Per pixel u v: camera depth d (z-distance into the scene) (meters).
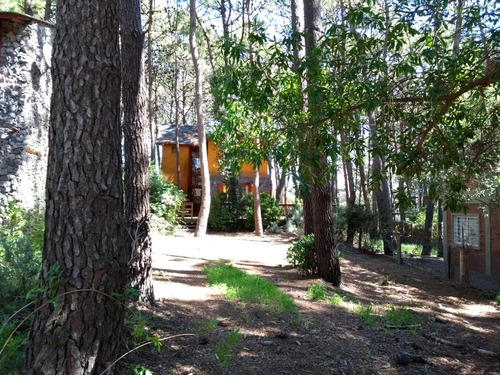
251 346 5.14
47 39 11.58
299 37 5.29
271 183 25.02
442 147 5.14
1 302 3.92
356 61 4.99
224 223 20.77
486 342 7.02
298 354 5.12
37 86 11.06
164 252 11.84
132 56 5.88
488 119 5.46
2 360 2.87
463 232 12.89
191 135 25.16
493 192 10.85
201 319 5.75
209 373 4.28
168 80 32.91
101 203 3.04
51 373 2.81
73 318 2.88
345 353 5.38
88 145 3.02
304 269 9.92
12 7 20.45
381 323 7.02
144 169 5.78
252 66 5.12
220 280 8.09
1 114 10.40
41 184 11.02
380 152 4.96
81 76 3.04
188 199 24.06
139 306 5.46
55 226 2.97
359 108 5.02
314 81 5.15
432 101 4.57
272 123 5.51
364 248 17.69
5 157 10.24
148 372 3.77
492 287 12.22
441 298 10.70
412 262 16.14
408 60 5.06
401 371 5.12
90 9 3.10
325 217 9.63
